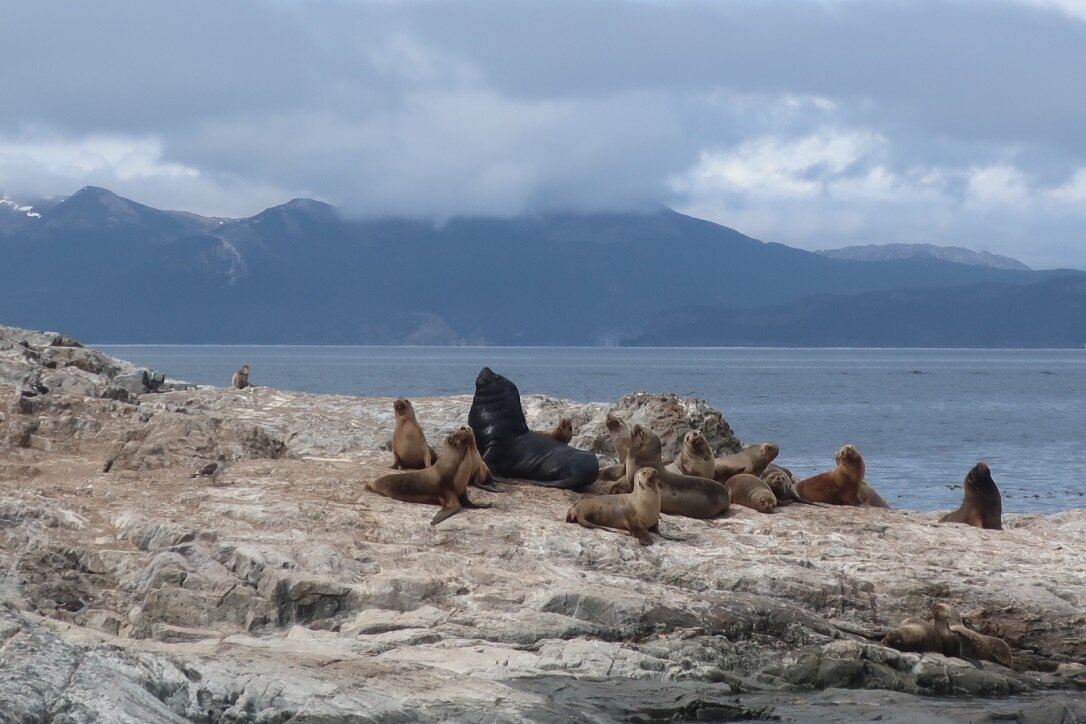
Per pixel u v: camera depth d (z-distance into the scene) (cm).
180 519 2059
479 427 2669
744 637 1833
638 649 1745
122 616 1739
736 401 12719
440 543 2092
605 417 3434
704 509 2470
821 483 2892
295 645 1633
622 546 2120
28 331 4025
